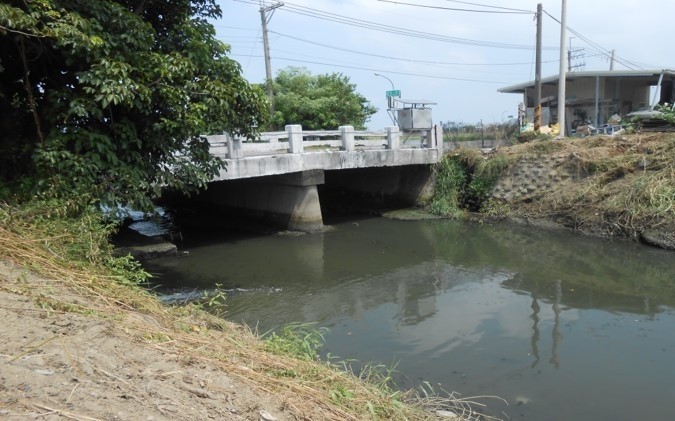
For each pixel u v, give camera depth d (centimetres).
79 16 602
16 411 238
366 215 1834
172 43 755
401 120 1847
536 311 846
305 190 1487
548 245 1312
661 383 595
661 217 1227
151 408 273
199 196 1848
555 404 551
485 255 1248
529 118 2656
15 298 389
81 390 271
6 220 536
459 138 2180
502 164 1666
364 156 1583
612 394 572
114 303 468
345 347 712
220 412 296
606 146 1543
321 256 1254
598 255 1191
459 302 904
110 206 664
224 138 1248
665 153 1363
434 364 654
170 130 698
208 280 1043
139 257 1184
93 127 671
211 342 425
